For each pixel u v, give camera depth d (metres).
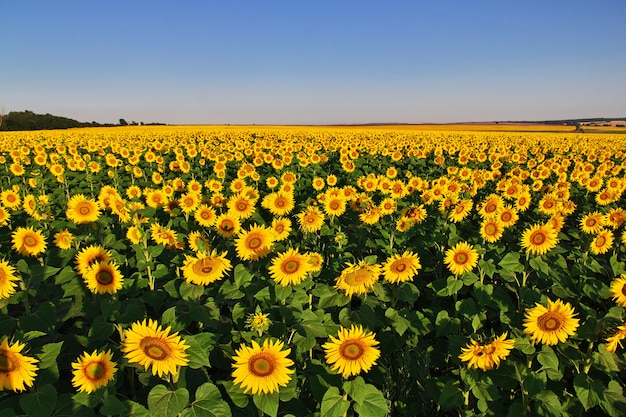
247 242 6.06
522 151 30.70
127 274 7.60
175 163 21.69
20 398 3.50
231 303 6.76
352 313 5.30
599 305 6.62
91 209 8.55
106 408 3.46
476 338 4.38
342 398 3.80
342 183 19.08
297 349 4.95
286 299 5.40
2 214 8.91
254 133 58.09
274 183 15.88
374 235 9.20
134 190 13.63
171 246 7.63
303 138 47.53
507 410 4.54
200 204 10.44
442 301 7.11
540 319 4.39
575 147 34.84
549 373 4.39
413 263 5.80
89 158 23.75
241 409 4.30
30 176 19.45
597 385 4.28
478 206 10.87
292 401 4.43
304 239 7.65
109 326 4.68
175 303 5.84
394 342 5.56
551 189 13.98
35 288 5.98
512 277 6.18
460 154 26.88
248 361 3.63
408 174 18.94
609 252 8.73
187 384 4.33
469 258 5.95
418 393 4.98
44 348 3.77
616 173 19.91
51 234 9.17
